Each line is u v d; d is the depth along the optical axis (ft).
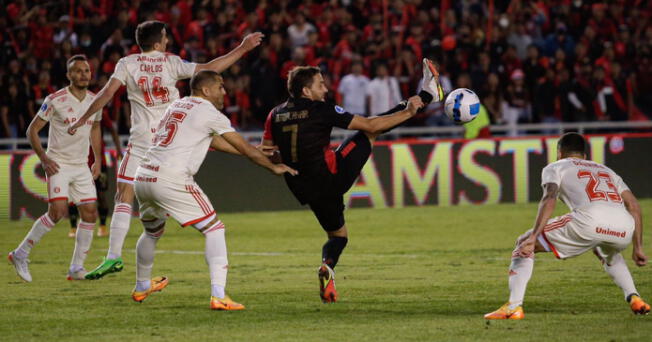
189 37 194.90
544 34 222.69
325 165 73.51
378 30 206.39
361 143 75.10
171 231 140.36
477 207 169.07
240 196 167.53
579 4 227.20
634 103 202.18
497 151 175.32
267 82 181.37
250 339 61.77
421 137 185.37
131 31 190.90
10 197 158.10
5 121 173.68
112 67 177.58
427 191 173.06
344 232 76.89
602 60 206.80
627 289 69.62
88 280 91.71
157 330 65.26
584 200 68.08
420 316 70.23
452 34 209.97
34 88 173.47
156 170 71.20
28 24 196.03
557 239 68.23
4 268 101.40
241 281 90.48
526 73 194.90
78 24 198.80
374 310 73.20
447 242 123.34
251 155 71.51
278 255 111.96
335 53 196.34
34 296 81.51
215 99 73.46
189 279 92.27
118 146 120.88
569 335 62.08
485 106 187.42
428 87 74.59
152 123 86.33
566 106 191.31
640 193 178.29
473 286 86.07
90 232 92.17
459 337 61.72
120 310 73.87
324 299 74.59
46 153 92.12
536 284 85.92
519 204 172.86
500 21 214.69
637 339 60.70
